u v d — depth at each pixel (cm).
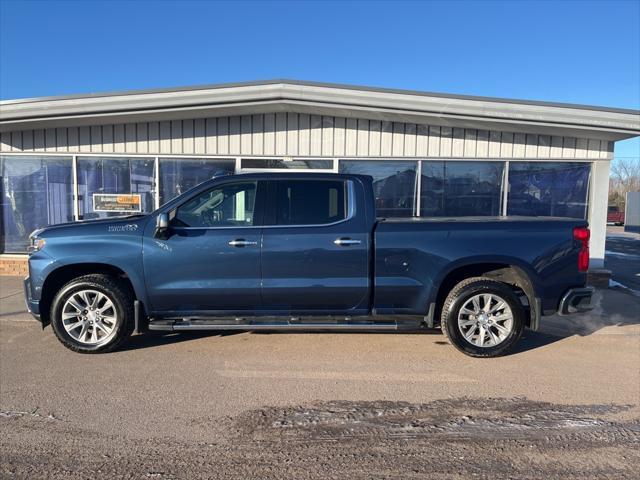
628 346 557
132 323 514
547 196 952
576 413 378
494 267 520
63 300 501
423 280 497
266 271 495
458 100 838
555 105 830
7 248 977
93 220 527
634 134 871
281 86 843
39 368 470
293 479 286
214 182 507
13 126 911
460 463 305
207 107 855
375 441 333
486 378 452
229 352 523
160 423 357
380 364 488
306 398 404
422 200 955
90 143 938
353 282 498
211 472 293
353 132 932
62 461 305
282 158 938
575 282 503
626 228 3150
